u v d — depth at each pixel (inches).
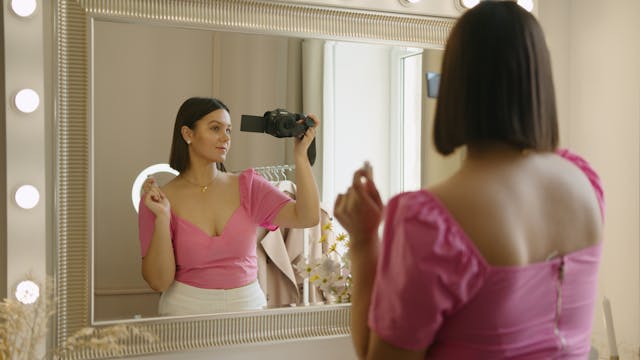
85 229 53.1
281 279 59.0
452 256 25.6
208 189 56.9
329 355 61.2
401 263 26.2
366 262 30.4
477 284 26.3
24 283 51.1
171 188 55.9
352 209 30.3
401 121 62.5
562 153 33.4
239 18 57.0
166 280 55.6
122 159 54.4
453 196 27.0
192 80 56.2
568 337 28.9
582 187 29.3
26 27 51.6
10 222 51.6
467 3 63.9
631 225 66.8
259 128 58.2
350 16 60.3
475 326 26.9
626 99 66.4
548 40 72.1
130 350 54.0
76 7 52.6
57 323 52.4
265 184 58.4
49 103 52.4
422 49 63.1
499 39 27.6
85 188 53.1
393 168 62.3
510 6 28.7
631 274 67.2
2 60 52.8
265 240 58.6
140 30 54.6
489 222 26.5
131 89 54.5
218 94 56.9
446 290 25.7
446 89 28.8
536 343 27.8
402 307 26.0
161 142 55.6
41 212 52.2
